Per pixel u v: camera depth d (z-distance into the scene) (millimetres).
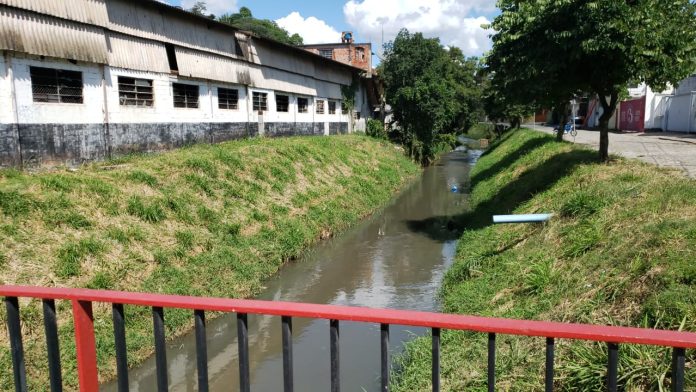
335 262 12375
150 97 15500
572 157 12602
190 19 17094
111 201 9938
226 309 2195
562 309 5867
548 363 1987
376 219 17344
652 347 4215
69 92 12539
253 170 15148
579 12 8852
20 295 2389
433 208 19031
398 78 32125
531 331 1950
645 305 4816
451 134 46375
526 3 10156
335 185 18375
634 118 30391
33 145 11430
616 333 1887
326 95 29391
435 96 31594
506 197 14539
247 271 10367
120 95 14242
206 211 11484
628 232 6438
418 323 2031
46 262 7727
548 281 6719
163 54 15859
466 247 10961
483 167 25203
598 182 9133
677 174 8664
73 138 12484
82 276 7867
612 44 8633
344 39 39719
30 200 8711
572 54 9164
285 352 2219
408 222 16719
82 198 9609
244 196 13266
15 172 10172
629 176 8875
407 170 27531
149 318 7836
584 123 38656
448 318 2033
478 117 51125
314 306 2158
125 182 10961
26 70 11289
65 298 2328
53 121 11938
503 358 5332
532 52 10047
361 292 10297
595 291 5734
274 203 14000
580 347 4711
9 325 2498
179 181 12227
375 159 25625
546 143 17797
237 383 6941
